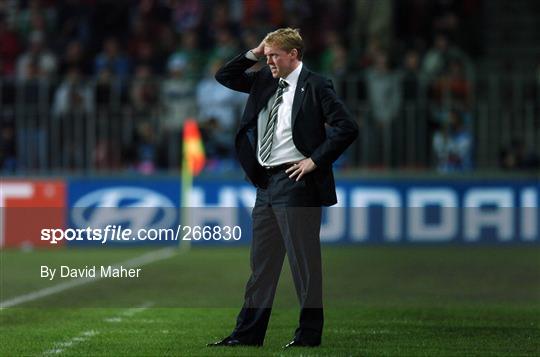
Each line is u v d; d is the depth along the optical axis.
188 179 64.19
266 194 27.48
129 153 65.81
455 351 28.02
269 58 27.08
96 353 27.64
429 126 65.12
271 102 27.44
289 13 77.69
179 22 79.88
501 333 31.50
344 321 34.28
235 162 66.12
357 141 65.06
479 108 65.50
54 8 81.38
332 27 77.88
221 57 70.69
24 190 64.44
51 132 65.62
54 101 65.75
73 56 74.88
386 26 77.56
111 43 74.50
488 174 63.75
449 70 67.50
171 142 65.94
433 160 65.19
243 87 28.27
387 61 69.69
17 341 29.94
